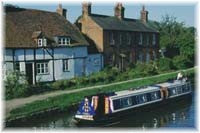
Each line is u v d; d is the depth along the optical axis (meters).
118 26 53.19
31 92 34.34
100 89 37.41
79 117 26.92
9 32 38.47
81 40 45.72
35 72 39.72
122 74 46.47
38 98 32.19
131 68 52.19
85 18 50.75
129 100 29.73
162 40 68.44
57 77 41.94
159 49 61.88
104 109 27.42
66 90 36.88
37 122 28.33
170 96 35.25
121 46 52.78
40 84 38.00
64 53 42.75
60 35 42.81
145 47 58.12
